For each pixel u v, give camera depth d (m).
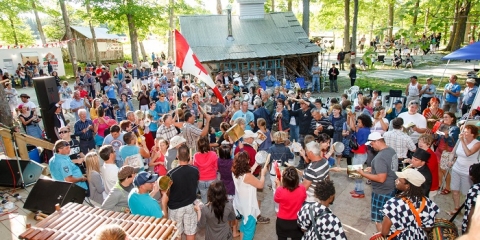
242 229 4.69
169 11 27.94
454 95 10.47
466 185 5.14
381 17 29.75
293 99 8.84
